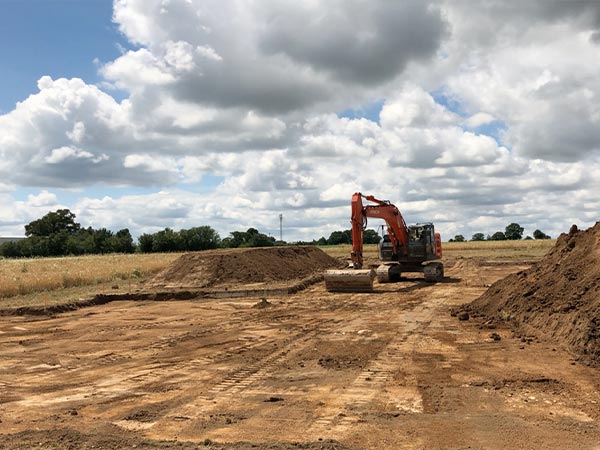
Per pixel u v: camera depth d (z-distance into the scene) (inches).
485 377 391.2
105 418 330.3
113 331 655.8
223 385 399.9
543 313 543.5
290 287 1010.1
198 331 637.3
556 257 635.5
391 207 1087.6
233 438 287.3
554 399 338.0
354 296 938.1
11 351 551.8
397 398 350.0
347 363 449.4
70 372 458.0
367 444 270.1
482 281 1129.4
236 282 1109.7
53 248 3533.5
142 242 3339.1
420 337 548.4
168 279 1159.0
